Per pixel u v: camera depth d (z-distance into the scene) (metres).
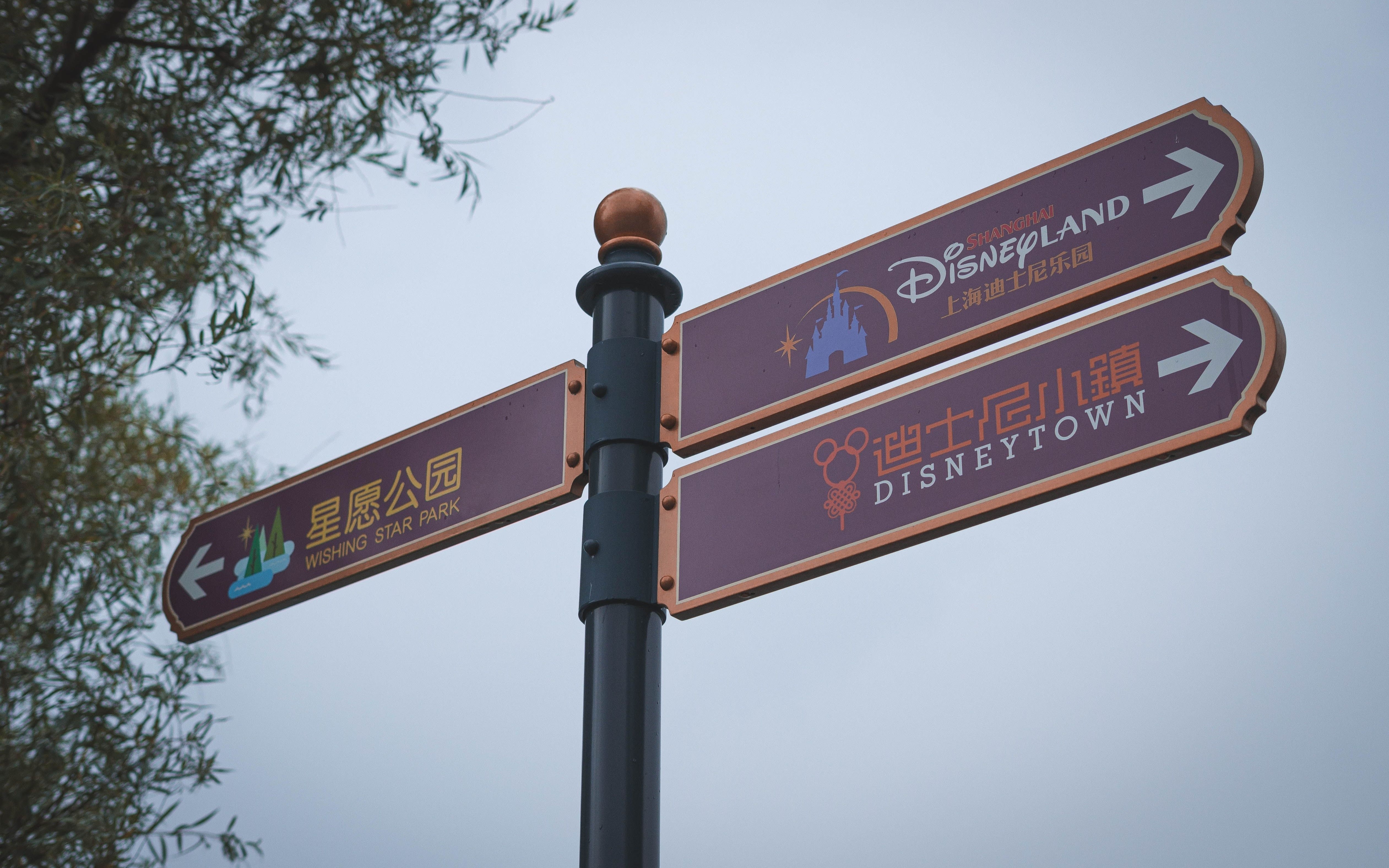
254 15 5.56
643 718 3.12
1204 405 2.79
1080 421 2.95
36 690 5.16
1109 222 3.13
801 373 3.43
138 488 6.08
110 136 5.30
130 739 5.14
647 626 3.27
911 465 3.15
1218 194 2.99
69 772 5.05
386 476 4.06
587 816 2.99
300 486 4.27
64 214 4.78
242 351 6.00
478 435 3.88
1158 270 3.01
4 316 4.71
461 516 3.79
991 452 3.05
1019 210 3.30
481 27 5.87
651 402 3.59
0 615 5.09
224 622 4.22
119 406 6.11
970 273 3.30
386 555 3.91
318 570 4.07
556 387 3.75
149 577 5.78
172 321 4.86
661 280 3.77
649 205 3.89
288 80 5.67
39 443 5.06
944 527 3.02
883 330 3.36
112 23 5.34
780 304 3.57
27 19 5.25
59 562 5.09
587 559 3.33
